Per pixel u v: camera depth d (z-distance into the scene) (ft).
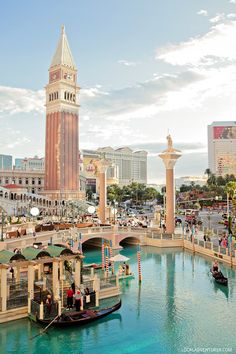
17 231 172.65
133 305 108.06
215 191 522.06
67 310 92.48
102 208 253.85
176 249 207.92
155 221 278.46
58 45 499.51
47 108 497.05
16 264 91.86
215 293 120.26
